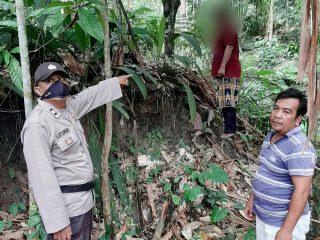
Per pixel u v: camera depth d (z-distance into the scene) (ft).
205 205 10.74
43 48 9.92
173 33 12.34
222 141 12.82
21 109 10.02
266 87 16.29
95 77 10.72
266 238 7.00
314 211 10.01
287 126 6.33
